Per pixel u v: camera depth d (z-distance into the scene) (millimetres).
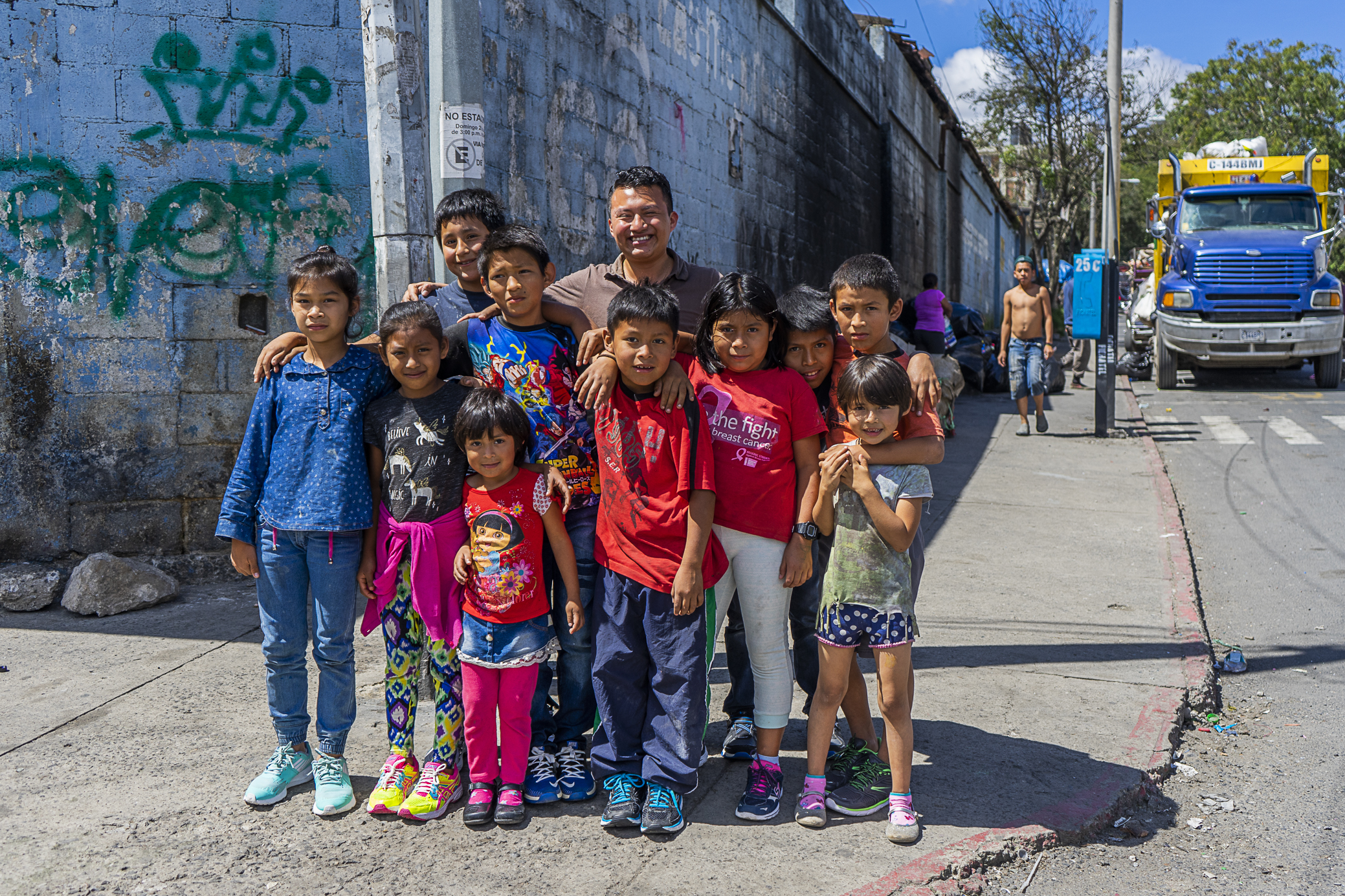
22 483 5488
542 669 3381
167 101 5484
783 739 3760
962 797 3254
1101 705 3998
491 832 3053
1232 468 9188
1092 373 18016
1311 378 15977
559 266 7141
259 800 3178
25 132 5359
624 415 3045
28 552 5516
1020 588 5547
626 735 3135
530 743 3307
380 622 3262
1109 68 11711
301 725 3287
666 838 3010
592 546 3291
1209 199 15461
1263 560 6426
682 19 9133
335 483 3115
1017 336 10672
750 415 3096
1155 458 9391
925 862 2859
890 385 2930
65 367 5488
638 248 3387
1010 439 10539
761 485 3104
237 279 5648
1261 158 15891
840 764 3342
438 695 3191
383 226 4125
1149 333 17109
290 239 5695
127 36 5406
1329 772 3613
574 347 3287
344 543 3162
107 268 5488
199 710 3938
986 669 4379
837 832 3049
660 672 3070
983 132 29812
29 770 3416
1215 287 14328
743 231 10922
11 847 2932
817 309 3201
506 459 3018
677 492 3014
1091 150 27891
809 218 13422
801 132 12906
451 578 3148
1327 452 9727
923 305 12695
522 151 6609
